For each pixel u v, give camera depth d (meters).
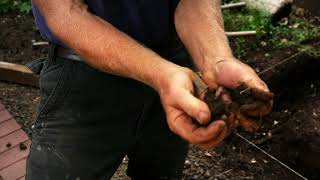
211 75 0.81
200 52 0.87
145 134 1.16
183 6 0.93
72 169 0.99
